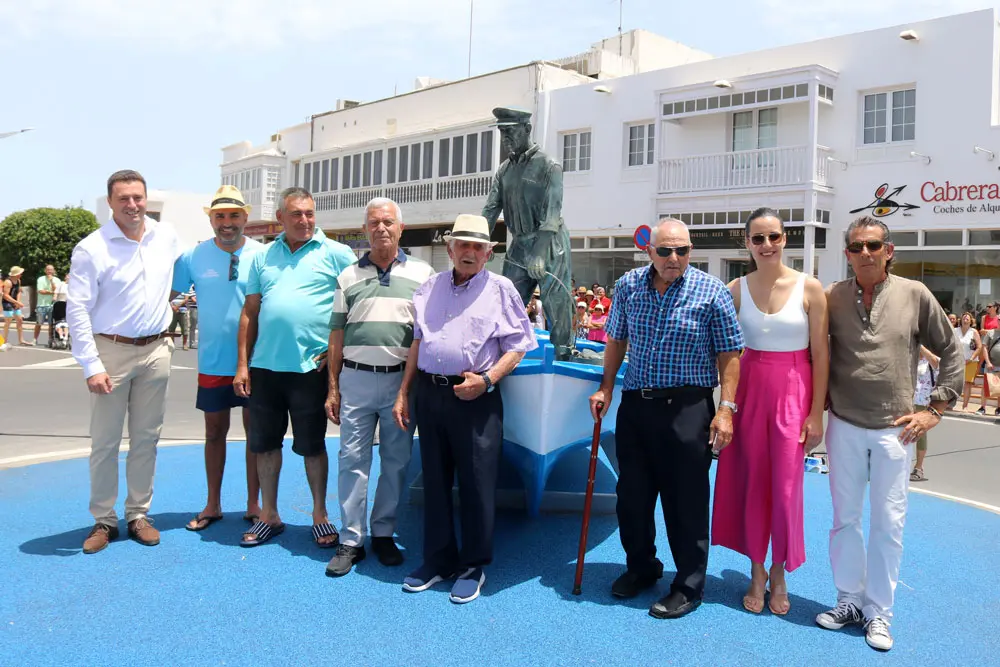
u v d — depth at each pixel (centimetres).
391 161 2825
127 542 516
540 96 2425
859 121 1892
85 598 421
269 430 517
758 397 430
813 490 730
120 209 493
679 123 2175
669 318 420
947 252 1775
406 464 504
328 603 426
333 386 496
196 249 543
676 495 428
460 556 466
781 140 2003
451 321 448
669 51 2847
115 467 513
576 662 366
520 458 534
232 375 536
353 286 488
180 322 2152
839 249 1920
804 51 1956
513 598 443
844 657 379
